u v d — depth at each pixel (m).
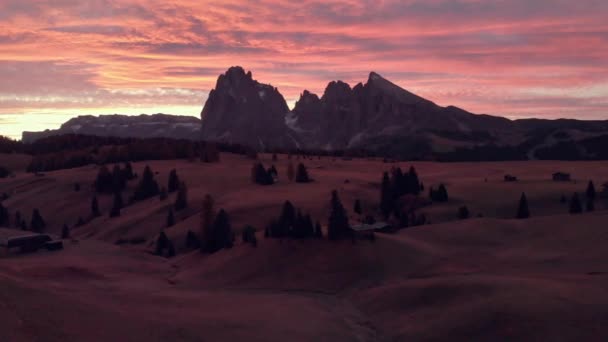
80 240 150.12
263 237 115.75
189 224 154.12
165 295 87.00
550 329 60.72
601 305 64.25
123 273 110.31
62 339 55.50
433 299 77.88
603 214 118.31
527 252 101.75
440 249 110.31
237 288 95.69
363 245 104.69
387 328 73.25
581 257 91.94
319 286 93.56
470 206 162.12
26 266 102.25
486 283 77.69
